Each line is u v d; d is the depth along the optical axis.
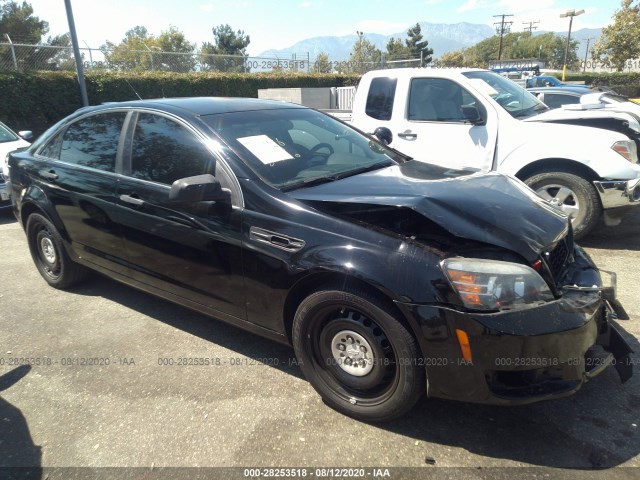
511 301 2.27
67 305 4.23
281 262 2.71
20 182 4.46
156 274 3.49
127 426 2.69
